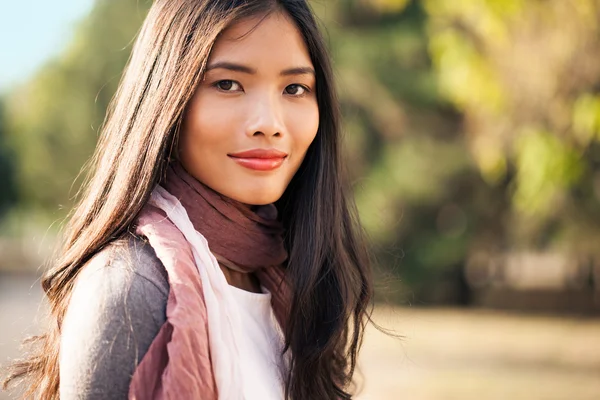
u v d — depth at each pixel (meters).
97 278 1.63
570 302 23.30
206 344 1.62
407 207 22.11
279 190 1.89
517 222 20.62
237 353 1.68
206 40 1.76
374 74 21.58
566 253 20.56
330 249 2.12
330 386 2.10
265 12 1.83
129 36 23.53
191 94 1.77
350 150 21.09
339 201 2.15
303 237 2.11
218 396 1.63
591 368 12.23
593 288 23.00
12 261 37.84
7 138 30.33
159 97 1.77
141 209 1.75
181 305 1.60
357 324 2.24
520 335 16.97
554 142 5.93
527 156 6.09
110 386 1.55
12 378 2.07
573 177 5.99
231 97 1.82
